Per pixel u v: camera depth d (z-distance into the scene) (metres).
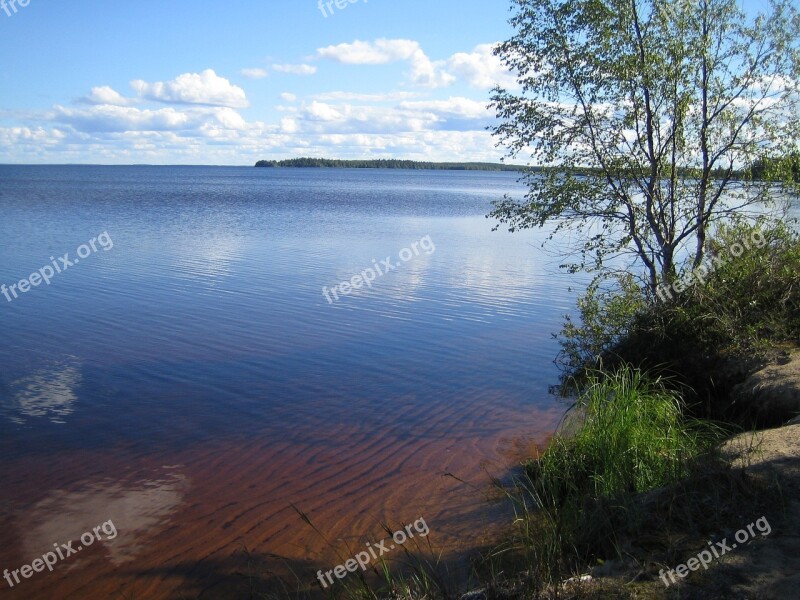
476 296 19.05
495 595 4.85
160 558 6.35
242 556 6.38
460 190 103.19
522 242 31.81
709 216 12.75
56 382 11.18
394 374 12.04
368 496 7.59
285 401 10.59
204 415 9.94
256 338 14.11
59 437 9.05
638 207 13.05
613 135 12.80
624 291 13.09
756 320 10.94
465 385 11.55
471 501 7.40
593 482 7.04
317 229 36.03
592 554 5.30
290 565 6.23
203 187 95.31
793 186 12.26
